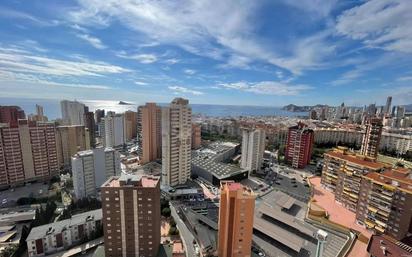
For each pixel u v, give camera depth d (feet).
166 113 419.74
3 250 279.49
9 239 309.63
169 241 295.28
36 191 449.06
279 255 259.80
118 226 229.25
